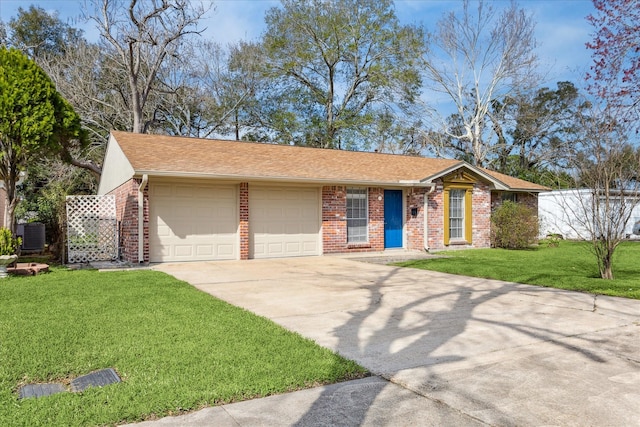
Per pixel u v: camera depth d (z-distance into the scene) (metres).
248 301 7.31
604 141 10.09
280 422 3.12
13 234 10.80
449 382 3.88
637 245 19.34
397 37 30.56
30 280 8.99
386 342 5.08
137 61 24.81
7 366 4.08
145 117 28.05
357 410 3.32
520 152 34.94
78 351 4.51
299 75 31.73
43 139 10.61
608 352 4.73
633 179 10.04
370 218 15.78
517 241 17.39
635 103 12.34
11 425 2.95
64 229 12.65
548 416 3.24
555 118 32.91
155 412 3.21
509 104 33.78
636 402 3.49
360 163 17.06
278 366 4.14
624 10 12.51
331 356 4.46
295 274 10.41
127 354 4.41
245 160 14.12
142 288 8.04
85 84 24.89
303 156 16.42
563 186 22.23
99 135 24.33
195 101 29.47
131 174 11.82
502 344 5.02
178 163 12.38
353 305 7.06
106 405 3.26
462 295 7.91
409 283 9.20
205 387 3.62
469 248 17.41
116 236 13.13
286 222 14.30
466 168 17.25
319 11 30.22
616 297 7.73
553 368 4.24
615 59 12.76
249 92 31.47
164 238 12.45
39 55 27.20
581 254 15.28
